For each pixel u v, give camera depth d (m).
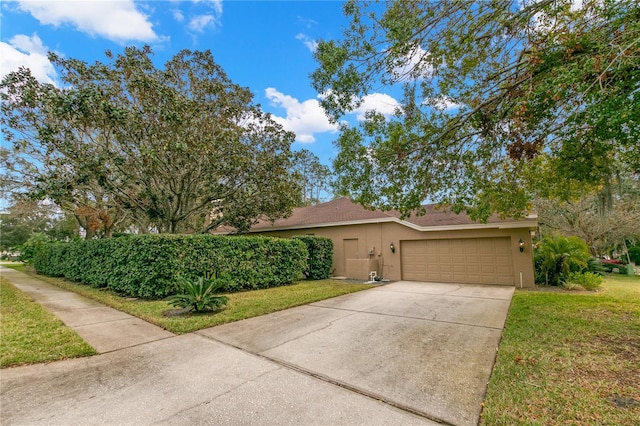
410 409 2.79
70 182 10.82
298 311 6.88
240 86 13.05
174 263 8.37
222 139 11.78
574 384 3.19
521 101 4.25
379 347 4.44
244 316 6.30
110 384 3.31
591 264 13.59
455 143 5.88
